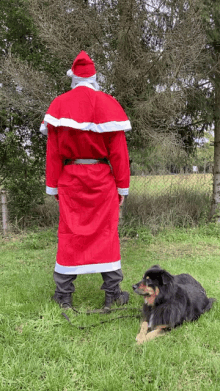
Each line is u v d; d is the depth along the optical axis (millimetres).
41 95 5754
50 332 2553
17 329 2650
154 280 2504
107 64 5574
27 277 4004
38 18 5410
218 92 6160
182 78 5582
